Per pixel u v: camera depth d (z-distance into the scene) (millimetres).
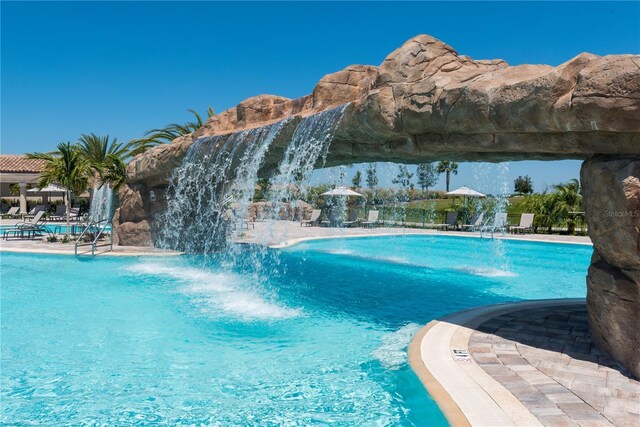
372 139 9664
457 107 7246
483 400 5082
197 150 15703
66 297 11797
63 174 22312
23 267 16094
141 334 8766
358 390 6258
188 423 5430
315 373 6844
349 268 16547
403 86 8250
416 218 36406
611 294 6168
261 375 6801
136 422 5465
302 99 12312
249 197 14125
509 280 14484
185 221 19719
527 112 6270
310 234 26625
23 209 39469
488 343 7109
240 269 16141
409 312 10406
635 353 5789
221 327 9211
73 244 21016
